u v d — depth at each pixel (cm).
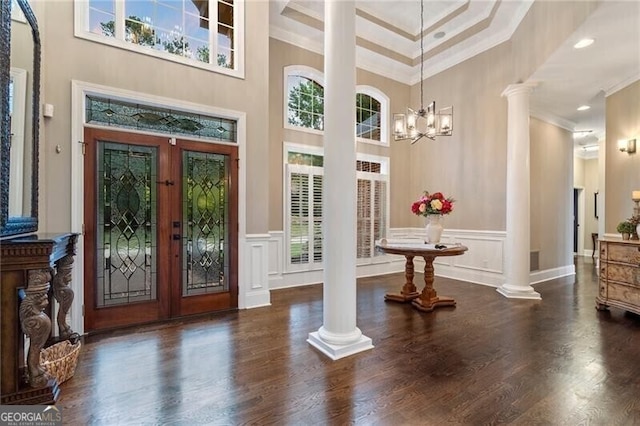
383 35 550
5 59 192
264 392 210
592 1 313
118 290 328
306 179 536
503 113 507
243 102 399
